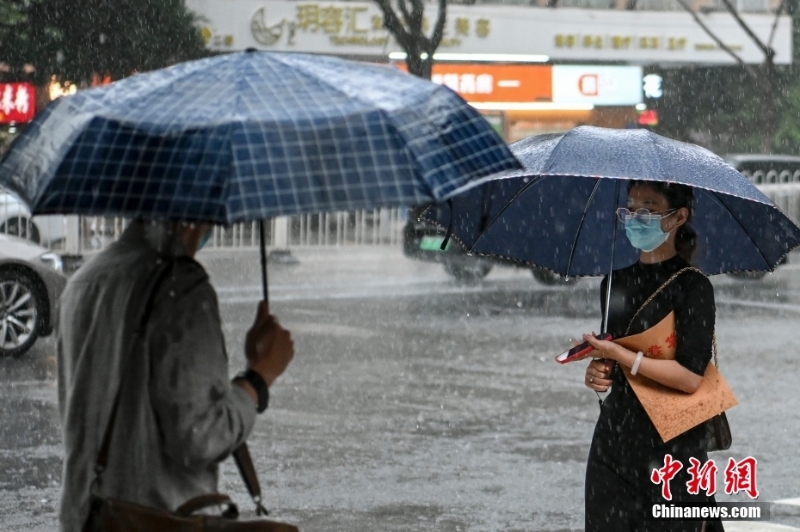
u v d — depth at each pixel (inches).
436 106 218.7
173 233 230.8
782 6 2746.1
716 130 2844.5
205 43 2044.8
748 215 341.4
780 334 1076.5
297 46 2359.7
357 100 215.0
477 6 2571.4
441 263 1508.4
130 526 213.3
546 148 329.1
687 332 323.9
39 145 219.0
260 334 241.1
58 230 1453.0
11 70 1801.2
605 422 334.3
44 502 515.8
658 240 324.5
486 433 660.7
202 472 226.5
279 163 201.5
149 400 217.8
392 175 204.4
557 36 2645.2
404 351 943.0
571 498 535.8
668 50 2748.5
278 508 513.0
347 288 1398.9
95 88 231.1
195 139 203.0
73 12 1760.6
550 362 904.3
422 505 521.0
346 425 674.8
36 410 699.4
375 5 2395.4
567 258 372.5
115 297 224.5
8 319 884.0
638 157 317.7
